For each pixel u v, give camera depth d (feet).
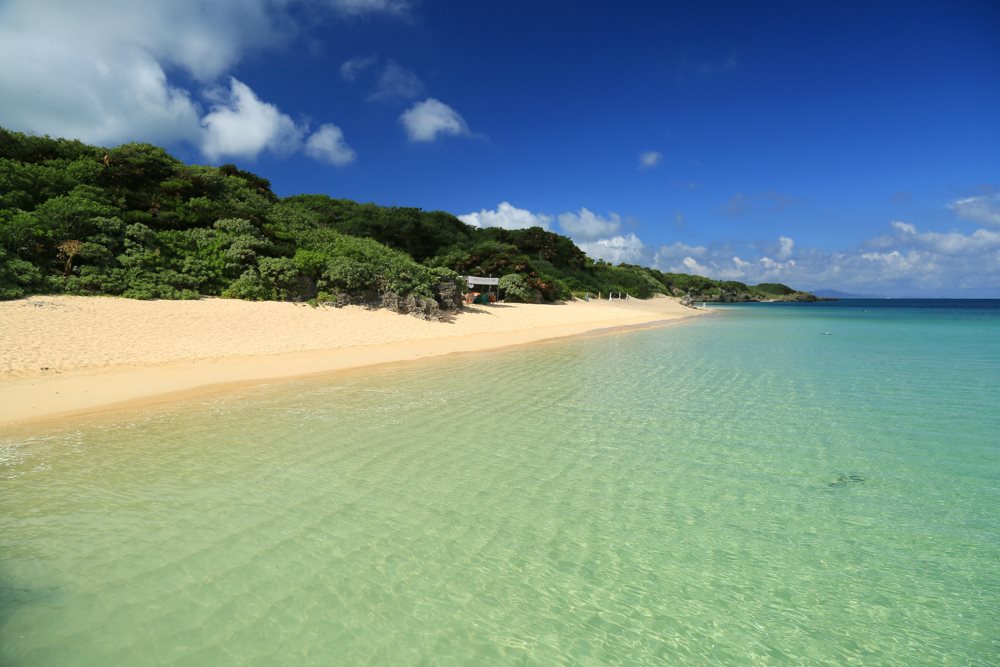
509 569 15.42
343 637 12.31
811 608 14.01
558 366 54.29
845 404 36.63
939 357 62.03
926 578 15.38
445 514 18.80
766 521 18.76
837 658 12.17
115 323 55.36
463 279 119.44
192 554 15.64
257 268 83.46
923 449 26.63
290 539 16.70
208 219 94.27
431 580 14.75
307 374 46.52
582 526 18.16
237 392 38.24
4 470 21.84
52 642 11.73
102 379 39.04
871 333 100.01
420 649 12.01
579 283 223.30
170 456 23.94
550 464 24.12
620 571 15.49
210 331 59.31
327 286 86.84
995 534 17.89
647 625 13.17
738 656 12.14
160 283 72.13
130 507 18.63
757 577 15.35
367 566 15.33
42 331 48.67
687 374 49.60
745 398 38.73
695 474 23.11
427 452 25.44
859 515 19.25
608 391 40.98
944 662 12.08
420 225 191.42
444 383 43.65
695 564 15.98
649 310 199.72
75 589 13.74
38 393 34.37
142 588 13.89
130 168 91.91
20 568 14.60
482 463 24.11
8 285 57.67
